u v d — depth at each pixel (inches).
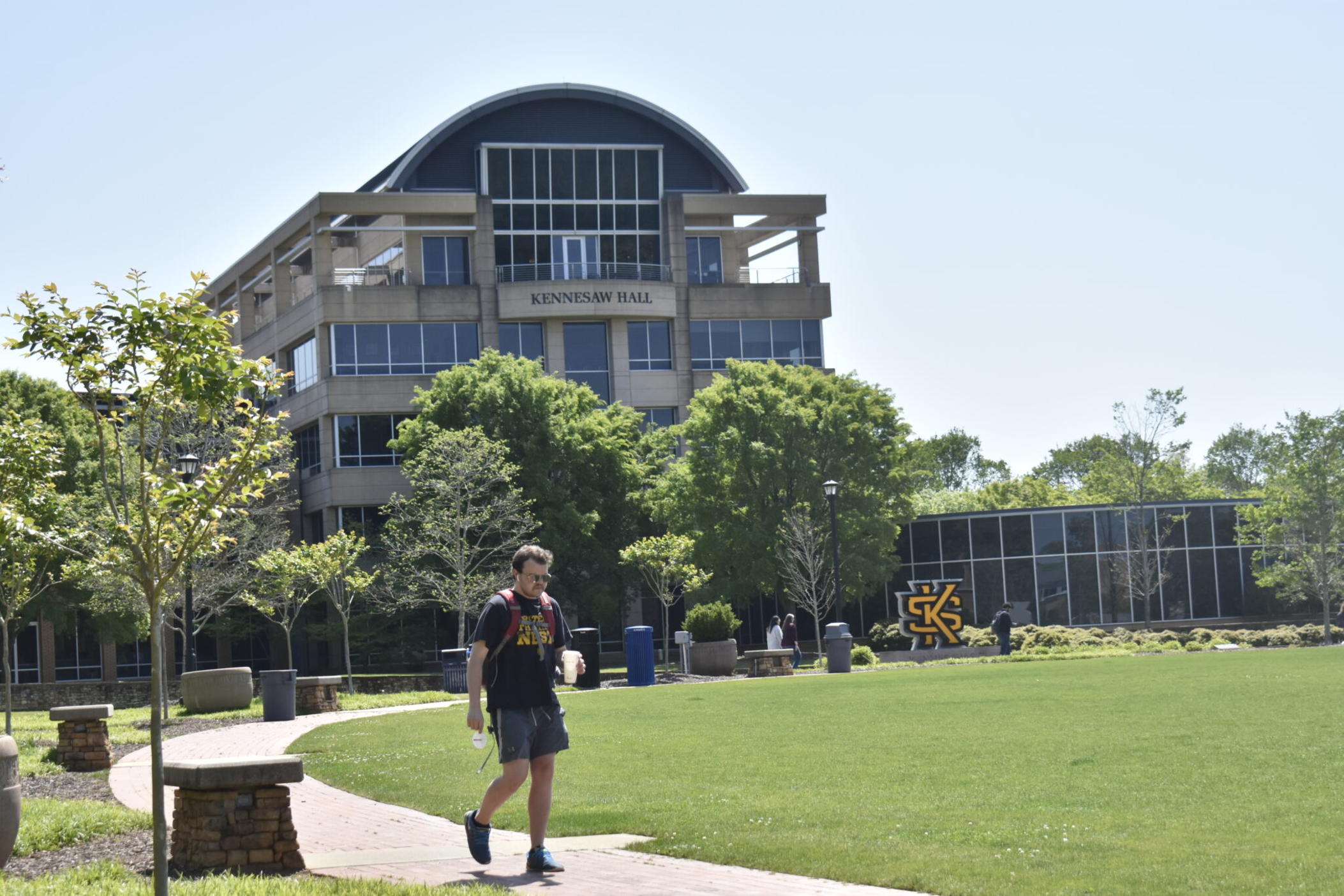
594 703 1038.4
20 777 636.7
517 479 2222.0
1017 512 2485.2
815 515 2246.6
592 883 313.4
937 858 329.4
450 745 699.4
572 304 2694.4
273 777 351.9
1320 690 847.1
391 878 328.2
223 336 297.1
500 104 2773.1
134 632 2009.1
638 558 1940.2
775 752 599.8
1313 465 2256.4
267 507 1973.4
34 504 557.6
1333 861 307.6
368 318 2628.0
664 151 2874.0
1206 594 2486.5
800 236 2930.6
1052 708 781.3
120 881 333.4
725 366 2822.3
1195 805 401.1
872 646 2118.6
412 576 2070.6
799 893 294.0
